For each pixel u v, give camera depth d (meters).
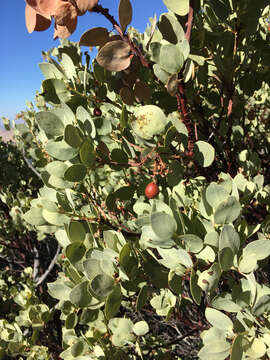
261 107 3.68
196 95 2.32
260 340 1.28
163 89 2.01
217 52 2.12
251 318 1.31
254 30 1.81
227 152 2.30
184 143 1.64
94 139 1.69
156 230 1.33
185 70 1.50
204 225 1.46
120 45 1.48
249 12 1.76
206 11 2.02
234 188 1.50
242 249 1.43
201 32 1.94
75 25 1.39
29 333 4.21
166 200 1.79
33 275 5.61
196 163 1.73
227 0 1.73
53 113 1.60
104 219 1.90
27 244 6.25
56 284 1.91
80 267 1.69
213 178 2.18
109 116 2.36
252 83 2.32
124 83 1.90
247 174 2.12
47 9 1.35
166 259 1.54
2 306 4.55
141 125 1.49
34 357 2.88
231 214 1.36
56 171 1.69
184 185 1.95
